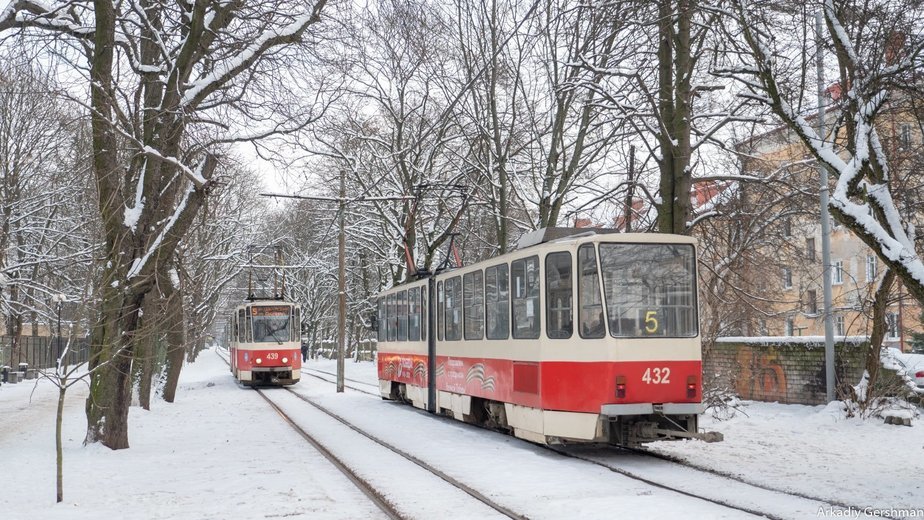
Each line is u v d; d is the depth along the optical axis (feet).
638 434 39.04
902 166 43.75
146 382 69.05
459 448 43.73
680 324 39.68
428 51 84.02
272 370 103.91
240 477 34.65
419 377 65.26
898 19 32.65
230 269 138.10
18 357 125.39
